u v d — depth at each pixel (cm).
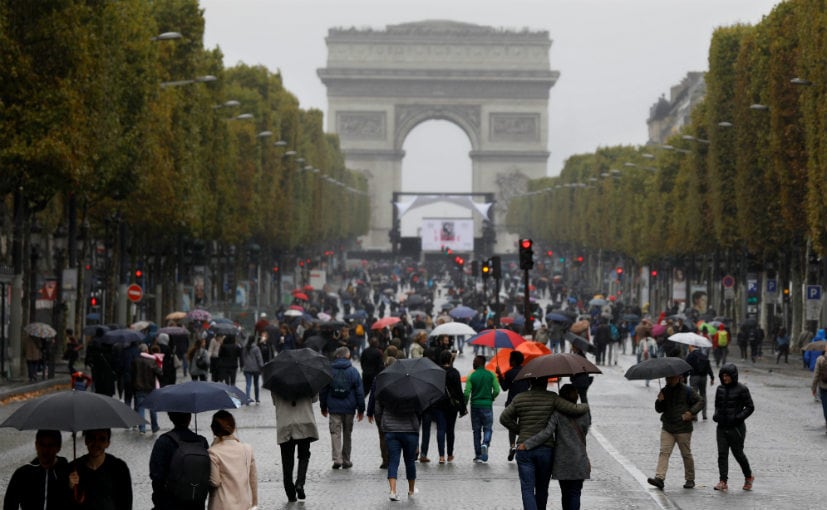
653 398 9975
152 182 13600
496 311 12950
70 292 12100
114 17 10531
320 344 9769
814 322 15188
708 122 18050
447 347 8062
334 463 5894
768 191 15738
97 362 7319
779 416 8469
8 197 11850
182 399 3691
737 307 19750
